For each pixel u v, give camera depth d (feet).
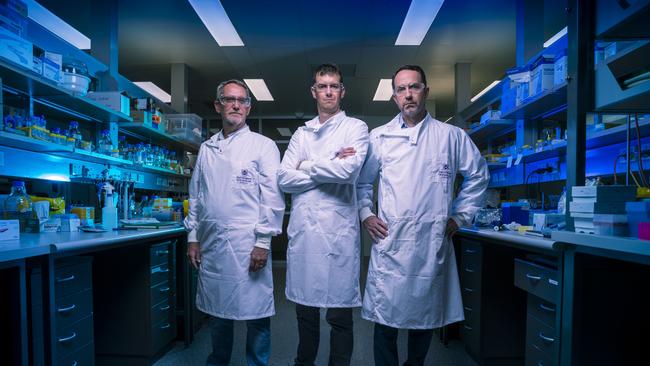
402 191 5.43
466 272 8.11
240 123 6.25
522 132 10.43
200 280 6.07
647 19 3.87
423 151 5.53
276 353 7.84
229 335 6.04
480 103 13.70
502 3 11.46
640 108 4.26
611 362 4.28
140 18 12.19
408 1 11.38
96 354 7.32
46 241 4.99
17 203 6.46
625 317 4.29
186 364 7.55
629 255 3.51
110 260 7.39
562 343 4.42
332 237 5.46
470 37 13.79
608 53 6.11
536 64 7.92
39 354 4.55
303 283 5.51
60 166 8.34
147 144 12.30
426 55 15.47
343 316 5.53
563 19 11.98
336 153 5.50
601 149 8.37
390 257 5.36
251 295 5.80
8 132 6.21
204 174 6.10
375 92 20.63
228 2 11.32
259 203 6.00
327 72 5.83
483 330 7.36
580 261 4.28
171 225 8.28
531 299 5.55
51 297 4.64
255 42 14.10
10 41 5.82
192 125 13.47
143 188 12.12
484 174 5.91
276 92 20.35
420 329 5.51
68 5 10.94
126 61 15.84
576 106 4.37
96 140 9.80
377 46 14.55
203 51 14.85
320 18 12.32
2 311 4.26
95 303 7.37
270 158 6.05
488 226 7.62
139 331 7.27
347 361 5.53
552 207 8.46
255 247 5.74
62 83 7.44
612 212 3.90
